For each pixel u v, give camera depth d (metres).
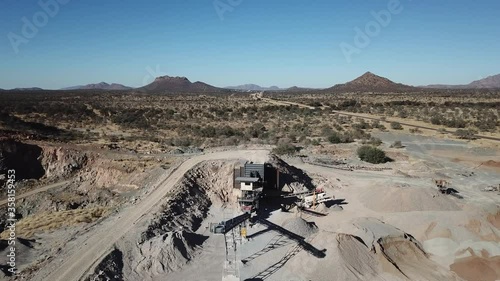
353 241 36.69
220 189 51.50
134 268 32.81
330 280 32.25
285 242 38.81
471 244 38.53
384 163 73.06
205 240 39.56
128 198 51.62
